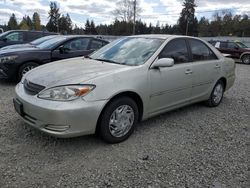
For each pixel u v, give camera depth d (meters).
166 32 78.38
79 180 2.84
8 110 4.81
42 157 3.25
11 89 6.50
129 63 4.08
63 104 3.16
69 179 2.85
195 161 3.34
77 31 79.88
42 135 3.81
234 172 3.14
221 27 71.19
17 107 3.66
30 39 11.73
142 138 3.94
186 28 74.38
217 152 3.62
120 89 3.54
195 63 4.88
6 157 3.20
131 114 3.82
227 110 5.59
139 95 3.83
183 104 4.80
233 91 7.54
